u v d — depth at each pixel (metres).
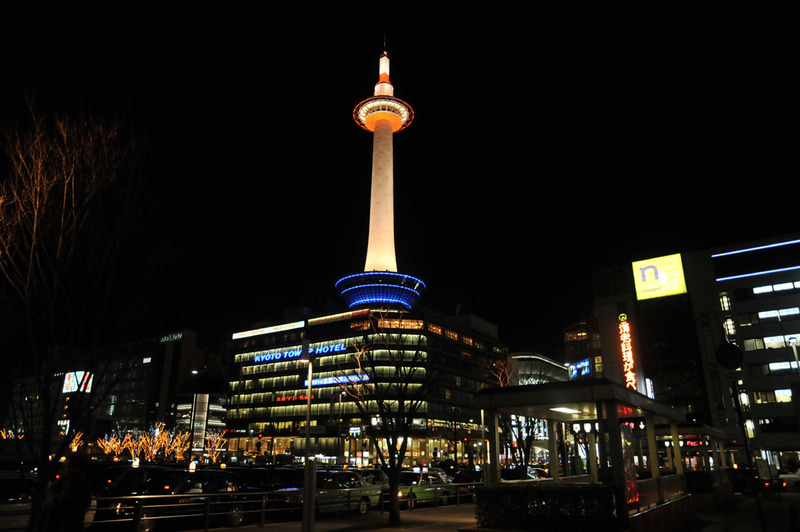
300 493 20.91
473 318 132.88
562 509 12.38
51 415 7.38
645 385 73.69
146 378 145.88
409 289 116.62
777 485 31.78
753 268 74.38
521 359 129.62
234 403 123.44
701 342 74.00
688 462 57.34
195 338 149.50
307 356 35.34
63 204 8.07
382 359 98.44
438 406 103.31
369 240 117.88
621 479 12.91
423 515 22.50
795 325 69.31
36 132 8.17
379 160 118.06
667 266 80.38
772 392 67.81
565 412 17.25
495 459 14.53
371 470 27.20
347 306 123.12
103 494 17.72
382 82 123.19
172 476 18.72
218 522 18.31
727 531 17.97
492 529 12.55
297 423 109.88
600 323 82.00
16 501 19.62
